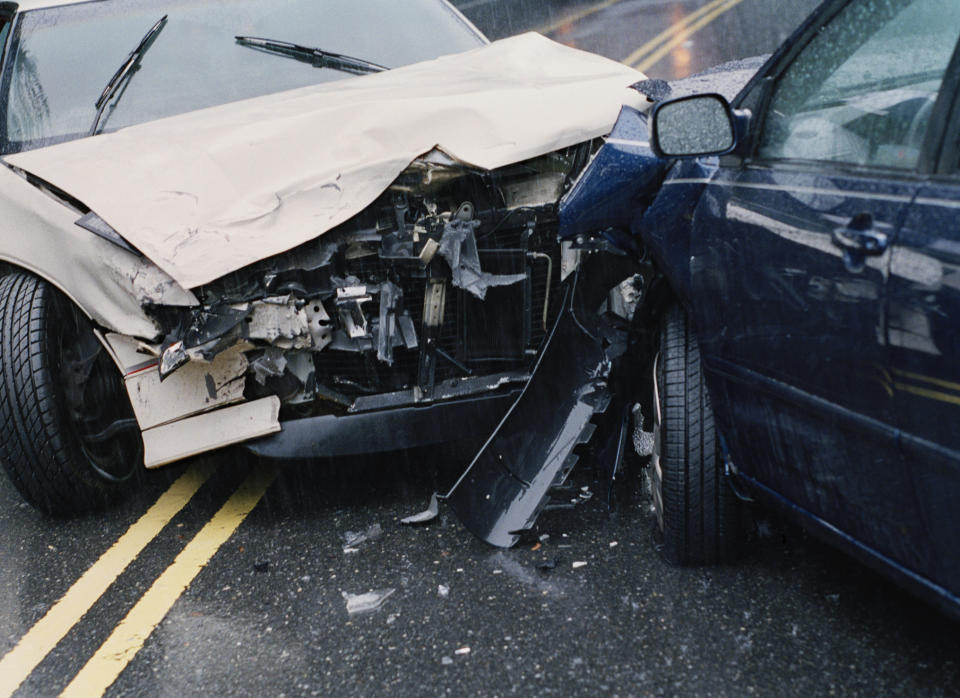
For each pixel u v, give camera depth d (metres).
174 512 3.87
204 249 3.20
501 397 3.57
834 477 2.31
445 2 5.06
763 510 3.21
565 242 3.56
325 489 3.89
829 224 2.19
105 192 3.41
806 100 2.48
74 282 3.45
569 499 3.53
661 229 2.90
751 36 13.80
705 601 2.83
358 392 3.55
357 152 3.45
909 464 2.01
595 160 3.12
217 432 3.45
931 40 2.16
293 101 3.88
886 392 2.03
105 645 3.01
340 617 2.99
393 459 4.05
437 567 3.20
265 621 3.02
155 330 3.30
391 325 3.41
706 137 2.54
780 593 2.83
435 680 2.63
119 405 3.96
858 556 2.34
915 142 2.07
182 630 3.04
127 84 4.29
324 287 3.33
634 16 16.17
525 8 17.41
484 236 3.53
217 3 4.70
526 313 3.61
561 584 3.01
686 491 2.91
